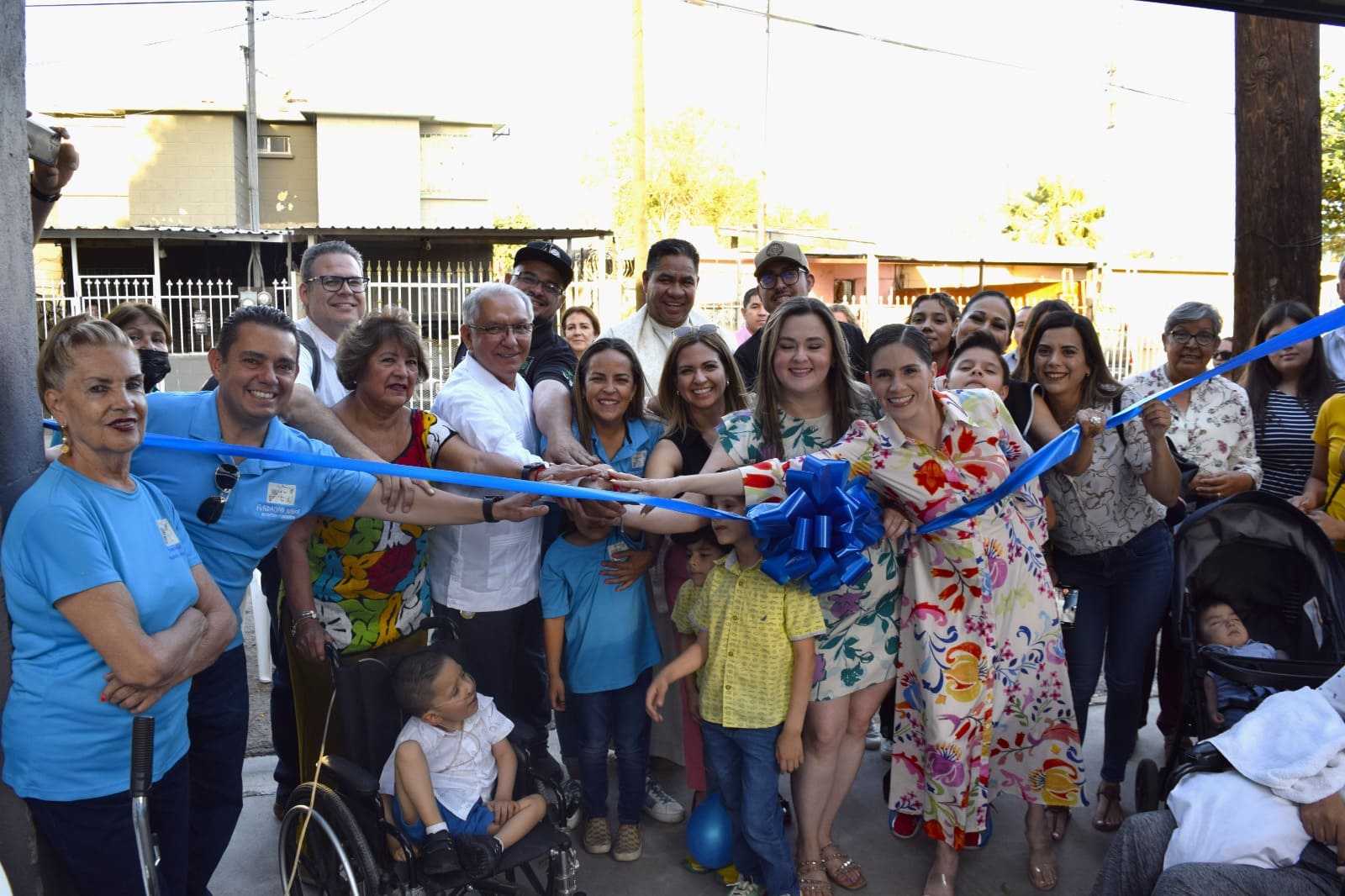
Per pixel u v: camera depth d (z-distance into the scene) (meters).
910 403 3.08
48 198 2.88
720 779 3.28
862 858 3.66
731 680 3.13
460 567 3.58
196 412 2.92
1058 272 22.64
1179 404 4.18
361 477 3.10
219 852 3.04
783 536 3.06
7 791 2.44
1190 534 3.65
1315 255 6.23
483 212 26.61
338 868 3.02
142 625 2.42
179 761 2.68
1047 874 3.46
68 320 2.70
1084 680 3.83
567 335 6.63
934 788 3.26
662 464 3.61
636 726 3.61
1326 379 4.61
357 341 3.22
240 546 2.94
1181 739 3.64
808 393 3.33
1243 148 6.29
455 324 17.14
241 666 3.04
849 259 22.67
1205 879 2.53
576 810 3.82
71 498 2.38
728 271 25.20
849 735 3.38
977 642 3.21
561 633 3.56
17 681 2.40
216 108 23.97
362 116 25.47
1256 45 6.15
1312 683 3.29
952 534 3.17
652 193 34.19
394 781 3.03
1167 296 23.25
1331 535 3.77
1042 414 3.79
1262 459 4.69
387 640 3.42
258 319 2.82
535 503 3.29
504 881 3.28
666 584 3.80
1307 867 2.61
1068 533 3.75
